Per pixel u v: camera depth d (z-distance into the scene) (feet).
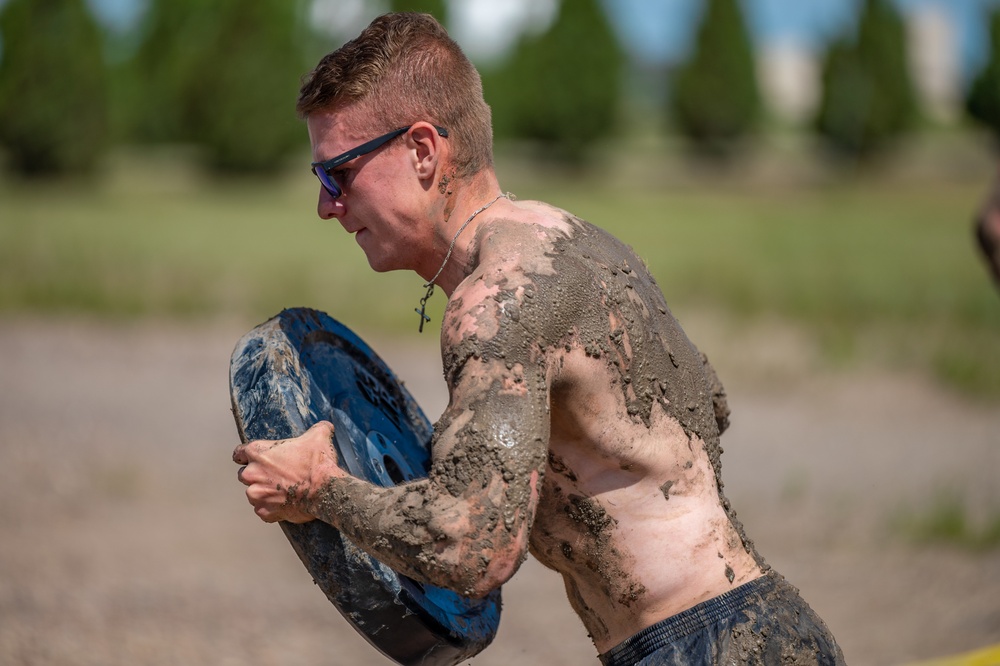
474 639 11.85
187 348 63.31
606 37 255.09
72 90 189.37
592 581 11.13
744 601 10.69
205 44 214.69
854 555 31.40
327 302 72.28
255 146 210.38
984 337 62.69
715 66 277.23
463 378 9.95
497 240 10.71
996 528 32.55
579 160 257.96
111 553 30.58
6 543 30.91
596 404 10.52
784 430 46.80
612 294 10.71
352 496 10.34
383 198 11.25
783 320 67.31
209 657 23.06
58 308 72.28
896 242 114.21
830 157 270.26
